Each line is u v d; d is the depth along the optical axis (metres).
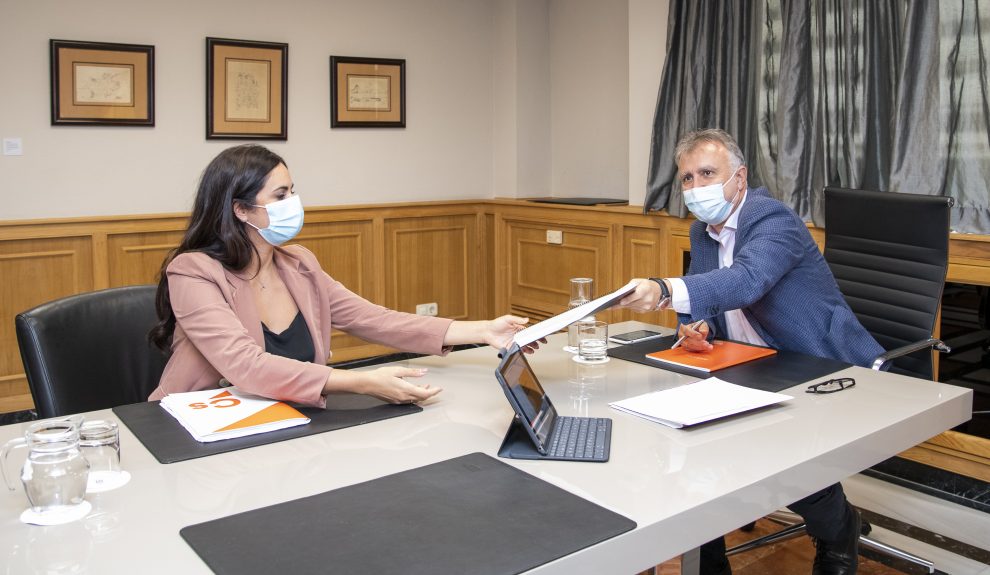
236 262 1.81
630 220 4.62
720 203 2.23
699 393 1.73
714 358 2.06
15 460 1.38
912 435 1.63
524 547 1.05
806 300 2.24
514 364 1.50
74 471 1.17
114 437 1.32
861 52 3.46
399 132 5.27
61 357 1.80
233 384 1.70
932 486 3.17
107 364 1.89
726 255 2.36
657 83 4.45
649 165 4.39
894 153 3.33
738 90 4.00
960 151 3.19
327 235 5.00
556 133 5.62
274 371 1.64
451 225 5.56
